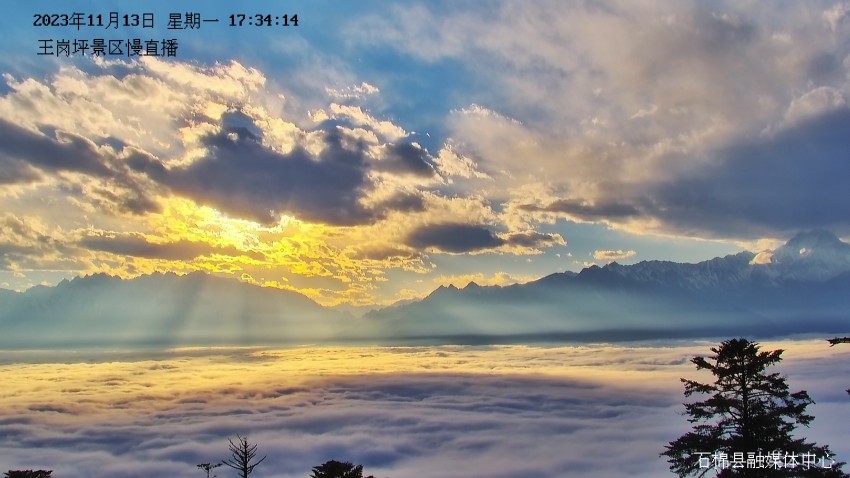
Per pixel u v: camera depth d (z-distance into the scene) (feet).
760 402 96.58
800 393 94.89
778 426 95.35
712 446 95.71
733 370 95.71
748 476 91.86
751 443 94.02
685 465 97.45
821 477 90.02
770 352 95.61
